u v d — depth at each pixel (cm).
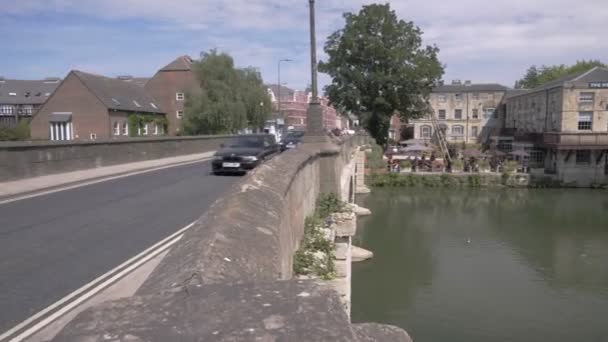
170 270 210
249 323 147
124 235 802
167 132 6375
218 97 5047
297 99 11469
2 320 455
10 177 1366
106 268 618
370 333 152
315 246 672
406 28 5525
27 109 7256
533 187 5028
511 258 2766
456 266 2602
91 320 151
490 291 2250
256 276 223
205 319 151
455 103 7538
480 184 5031
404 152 5819
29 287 545
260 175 498
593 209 3997
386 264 2627
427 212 3919
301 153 780
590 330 1855
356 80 5366
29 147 1446
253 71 5628
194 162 2486
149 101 6306
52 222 902
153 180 1603
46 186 1341
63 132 5272
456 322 1919
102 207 1070
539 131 5891
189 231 284
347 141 2545
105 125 5184
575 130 5138
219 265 214
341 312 156
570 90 5131
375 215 3819
